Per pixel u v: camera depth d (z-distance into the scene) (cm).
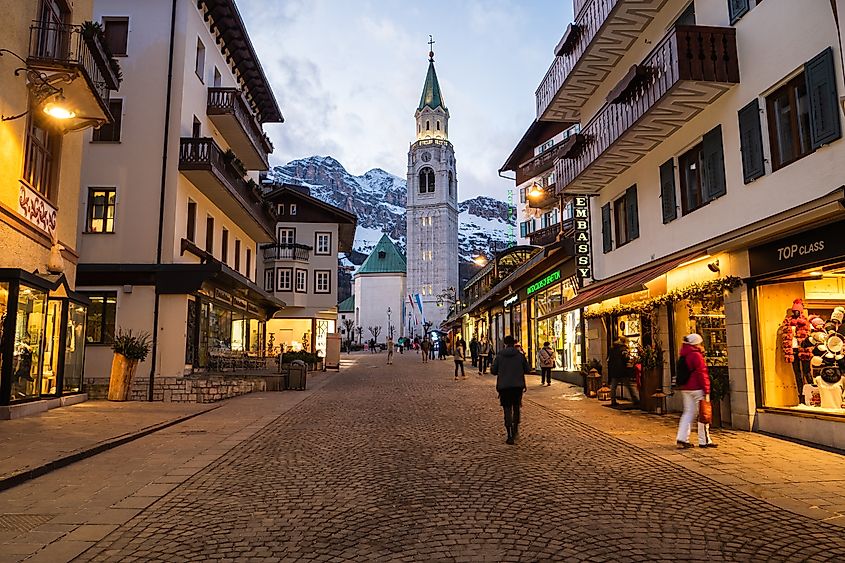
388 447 1008
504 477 778
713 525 574
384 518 606
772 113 1075
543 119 2197
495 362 1073
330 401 1781
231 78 2753
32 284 1329
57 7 1520
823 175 932
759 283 1111
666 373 1458
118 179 2072
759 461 863
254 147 2800
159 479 789
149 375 1975
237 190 2506
